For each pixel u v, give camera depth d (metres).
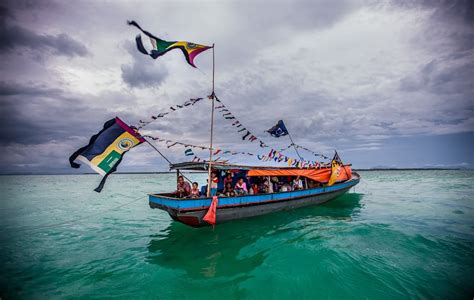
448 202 25.17
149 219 20.22
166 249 12.68
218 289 8.55
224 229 15.25
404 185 46.34
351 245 12.00
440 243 12.23
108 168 11.83
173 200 13.16
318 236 13.50
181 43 12.76
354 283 8.62
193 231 15.23
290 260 10.53
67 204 28.69
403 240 12.69
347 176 25.27
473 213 19.56
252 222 16.27
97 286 9.00
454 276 8.97
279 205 17.58
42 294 8.55
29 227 17.91
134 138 12.62
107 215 22.00
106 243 13.95
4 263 11.21
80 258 11.71
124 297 8.22
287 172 18.50
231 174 17.81
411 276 9.03
